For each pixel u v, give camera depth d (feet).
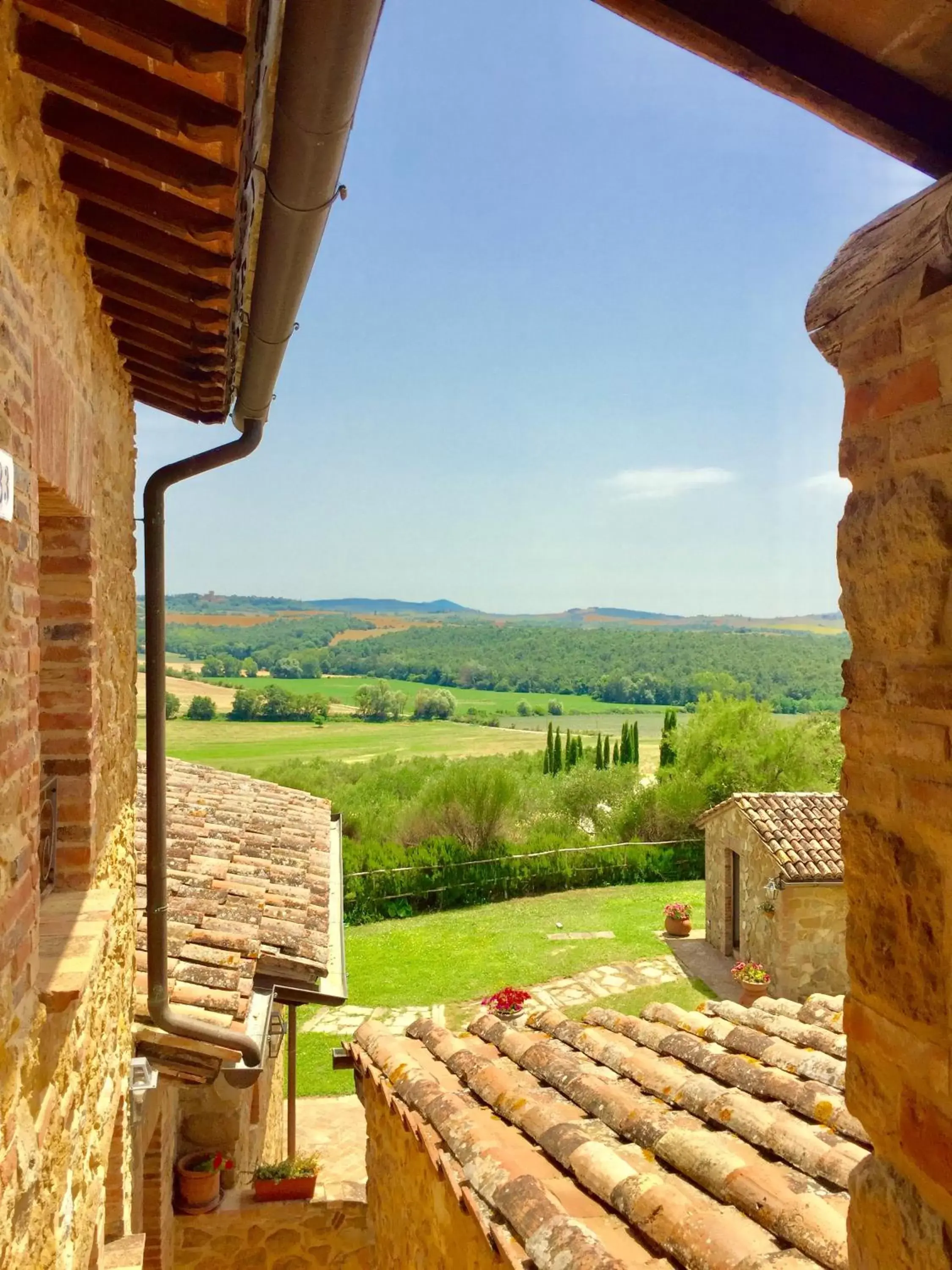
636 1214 8.45
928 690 4.90
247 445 15.11
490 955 50.67
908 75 4.74
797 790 69.31
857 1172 5.70
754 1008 15.06
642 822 71.36
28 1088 7.18
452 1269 11.08
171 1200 19.01
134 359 12.92
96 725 11.13
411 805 72.33
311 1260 19.54
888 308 5.06
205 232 7.94
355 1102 33.09
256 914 19.63
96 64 6.28
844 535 5.64
